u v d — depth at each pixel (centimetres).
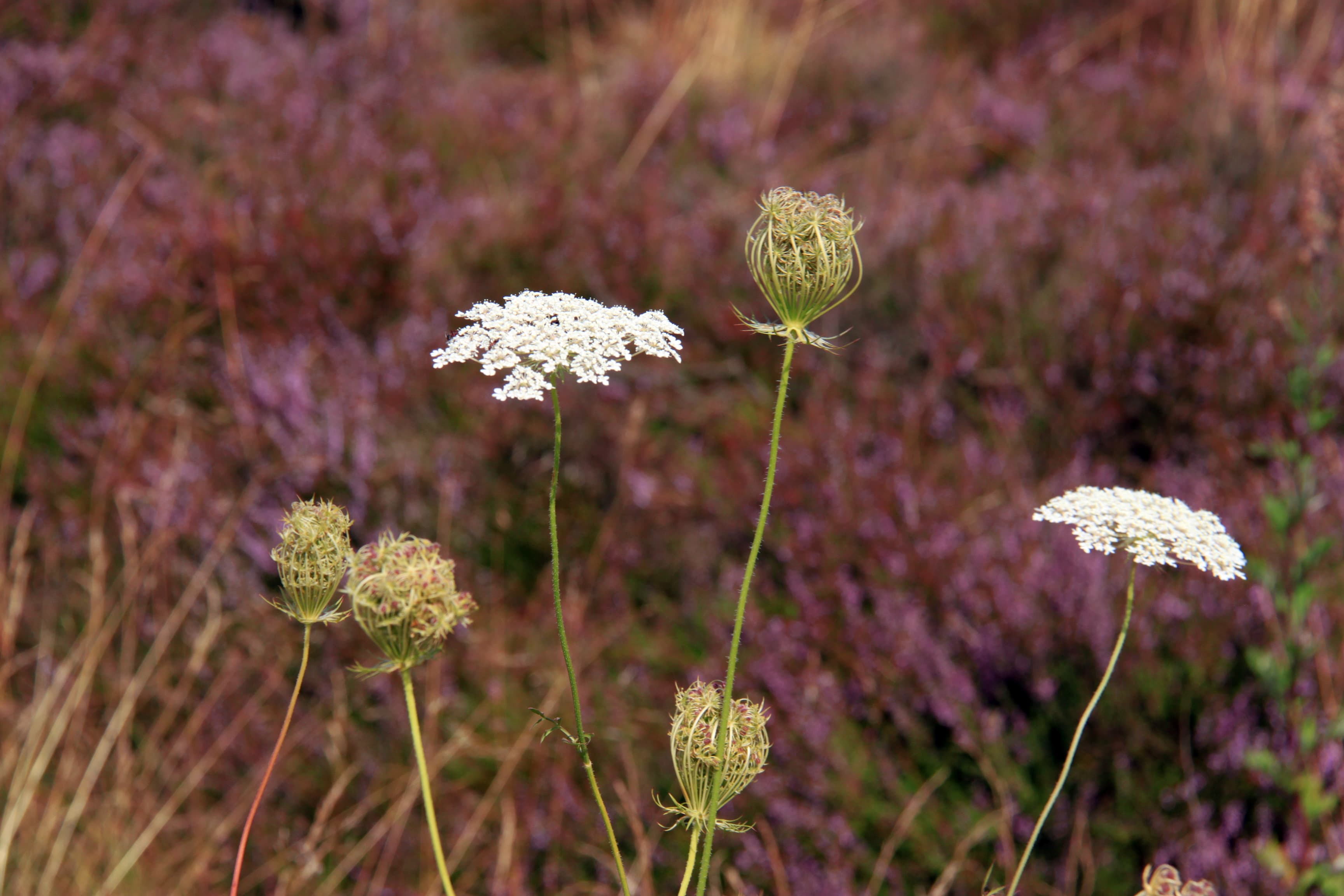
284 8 265
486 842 126
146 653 143
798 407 171
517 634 140
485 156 213
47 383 163
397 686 132
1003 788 120
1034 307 168
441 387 160
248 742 131
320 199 186
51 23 222
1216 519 100
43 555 153
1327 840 115
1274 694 120
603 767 127
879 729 126
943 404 161
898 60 248
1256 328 150
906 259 177
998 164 221
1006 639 125
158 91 213
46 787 134
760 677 127
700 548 144
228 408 159
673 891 123
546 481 152
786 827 122
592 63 270
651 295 181
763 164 214
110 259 177
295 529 98
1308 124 196
